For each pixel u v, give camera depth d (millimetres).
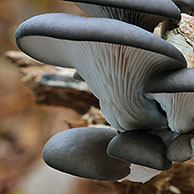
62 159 315
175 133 311
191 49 321
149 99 311
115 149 304
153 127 319
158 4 285
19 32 290
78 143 321
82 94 444
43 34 278
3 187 899
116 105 310
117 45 285
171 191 402
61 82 447
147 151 301
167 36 325
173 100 297
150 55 289
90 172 314
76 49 296
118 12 301
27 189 808
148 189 408
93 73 305
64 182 769
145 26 310
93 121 428
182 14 328
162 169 300
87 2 279
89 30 272
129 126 317
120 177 321
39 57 331
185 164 383
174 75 287
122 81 302
